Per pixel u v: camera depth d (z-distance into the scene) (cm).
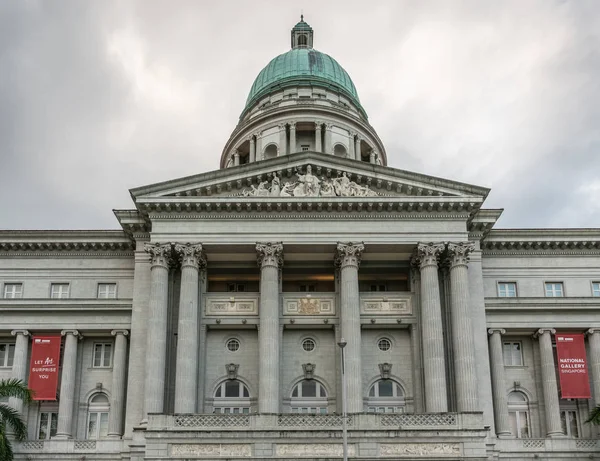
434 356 5788
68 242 6606
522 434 6241
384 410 6094
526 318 6338
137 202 6091
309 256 6325
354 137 9025
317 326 6219
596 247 6706
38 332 6334
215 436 5031
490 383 5969
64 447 5856
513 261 6688
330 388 6134
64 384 6134
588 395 6081
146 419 5559
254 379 6162
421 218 6175
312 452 4991
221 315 6200
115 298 6391
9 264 6662
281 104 9294
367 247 6141
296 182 6278
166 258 6056
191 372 5741
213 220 6141
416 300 6247
